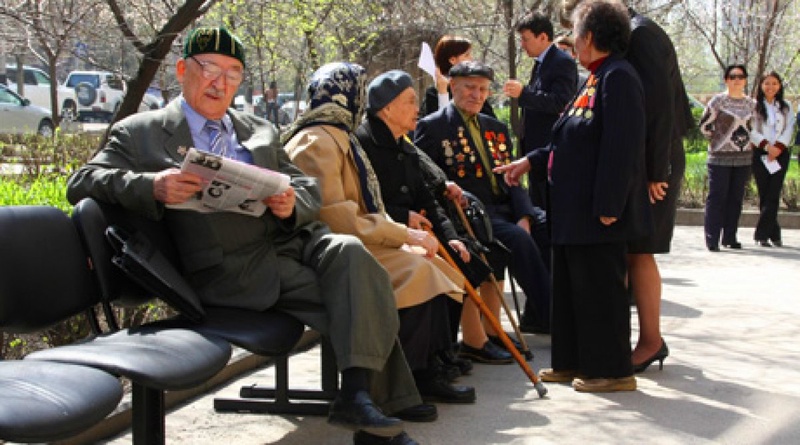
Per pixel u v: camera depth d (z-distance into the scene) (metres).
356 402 4.15
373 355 4.16
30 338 5.70
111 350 3.49
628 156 5.32
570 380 5.88
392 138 5.70
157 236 4.32
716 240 12.12
